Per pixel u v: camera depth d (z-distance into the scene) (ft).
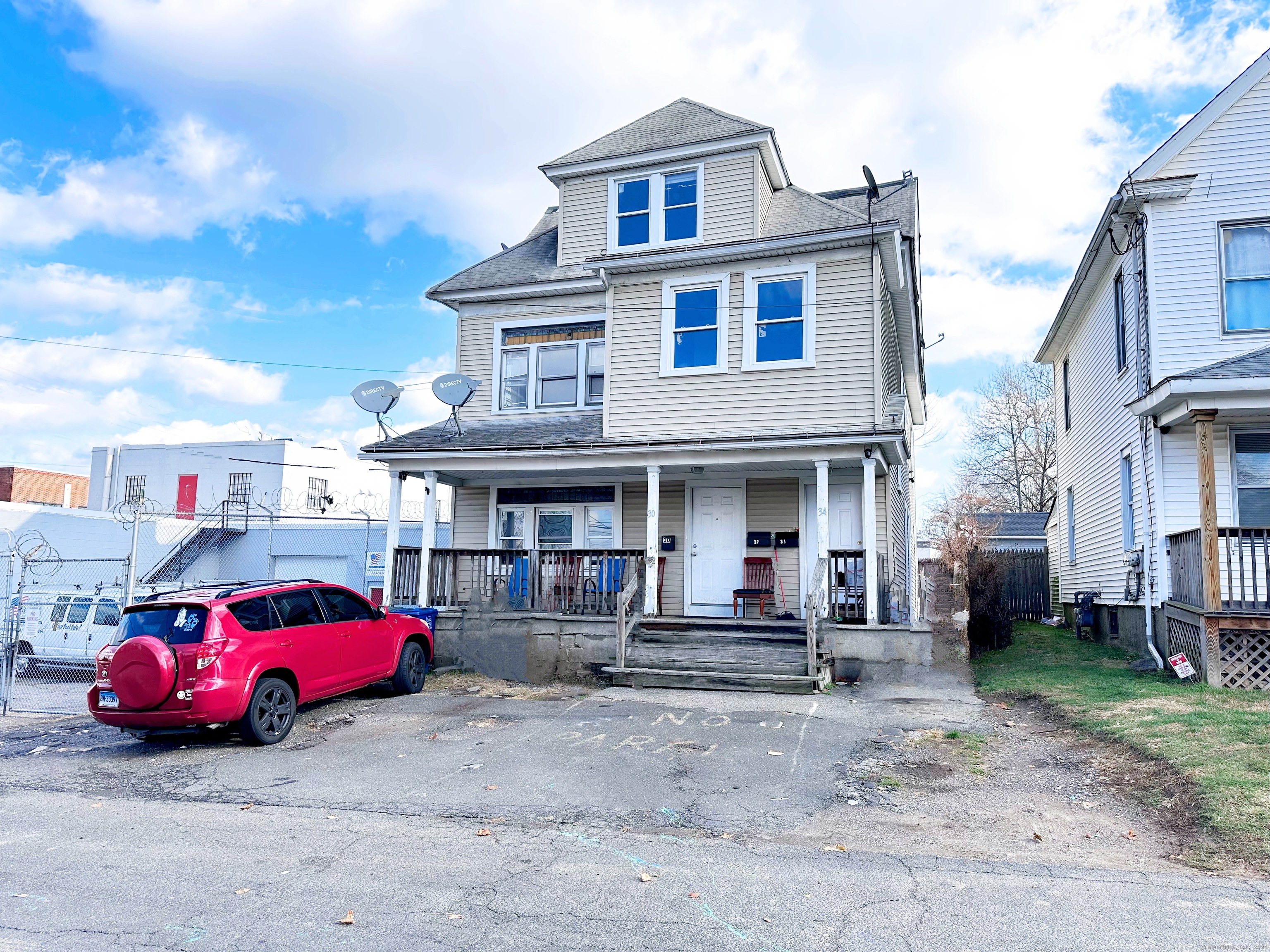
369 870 17.46
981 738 28.73
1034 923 14.33
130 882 16.98
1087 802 22.02
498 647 44.86
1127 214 45.39
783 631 42.93
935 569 103.40
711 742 28.71
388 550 48.98
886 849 18.65
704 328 48.75
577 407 53.57
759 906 15.25
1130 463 49.16
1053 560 78.33
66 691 45.83
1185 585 38.29
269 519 85.46
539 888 16.31
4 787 25.52
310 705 36.47
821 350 46.19
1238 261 41.98
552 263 55.57
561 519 53.98
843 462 44.60
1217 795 20.27
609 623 43.06
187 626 29.45
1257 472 40.83
